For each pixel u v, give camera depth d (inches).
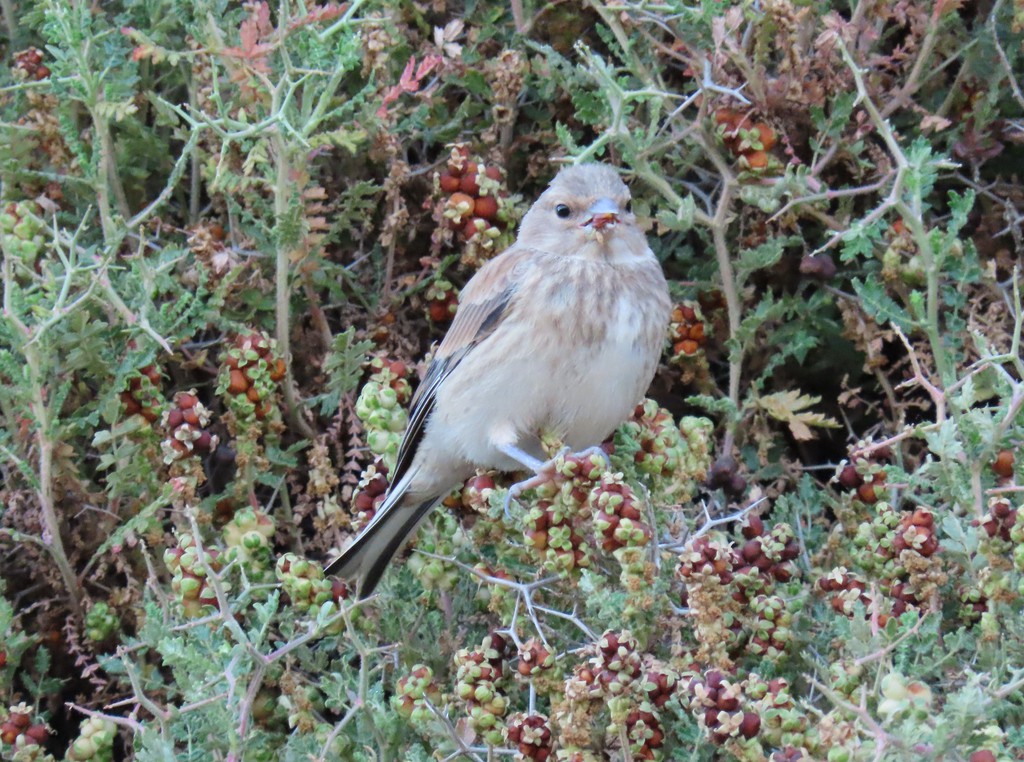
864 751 233.9
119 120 388.5
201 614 305.0
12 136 403.9
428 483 363.3
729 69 399.9
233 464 394.3
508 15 443.2
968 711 231.5
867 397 426.3
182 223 432.5
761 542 304.5
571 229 356.8
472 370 353.4
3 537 379.2
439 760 288.5
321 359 406.6
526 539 293.0
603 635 272.5
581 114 405.4
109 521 369.1
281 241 374.0
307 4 392.8
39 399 349.7
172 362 406.3
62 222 414.9
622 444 345.4
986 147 409.1
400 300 413.1
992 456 307.7
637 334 352.8
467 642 338.3
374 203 407.2
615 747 286.5
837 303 412.5
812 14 399.2
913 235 355.6
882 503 307.7
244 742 276.7
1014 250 419.5
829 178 422.9
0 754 307.0
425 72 373.4
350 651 330.3
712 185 419.2
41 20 418.3
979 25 411.5
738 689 257.3
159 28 409.7
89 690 376.2
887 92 416.8
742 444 400.5
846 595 296.2
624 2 392.8
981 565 299.7
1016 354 308.7
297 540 380.8
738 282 398.0
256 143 378.9
